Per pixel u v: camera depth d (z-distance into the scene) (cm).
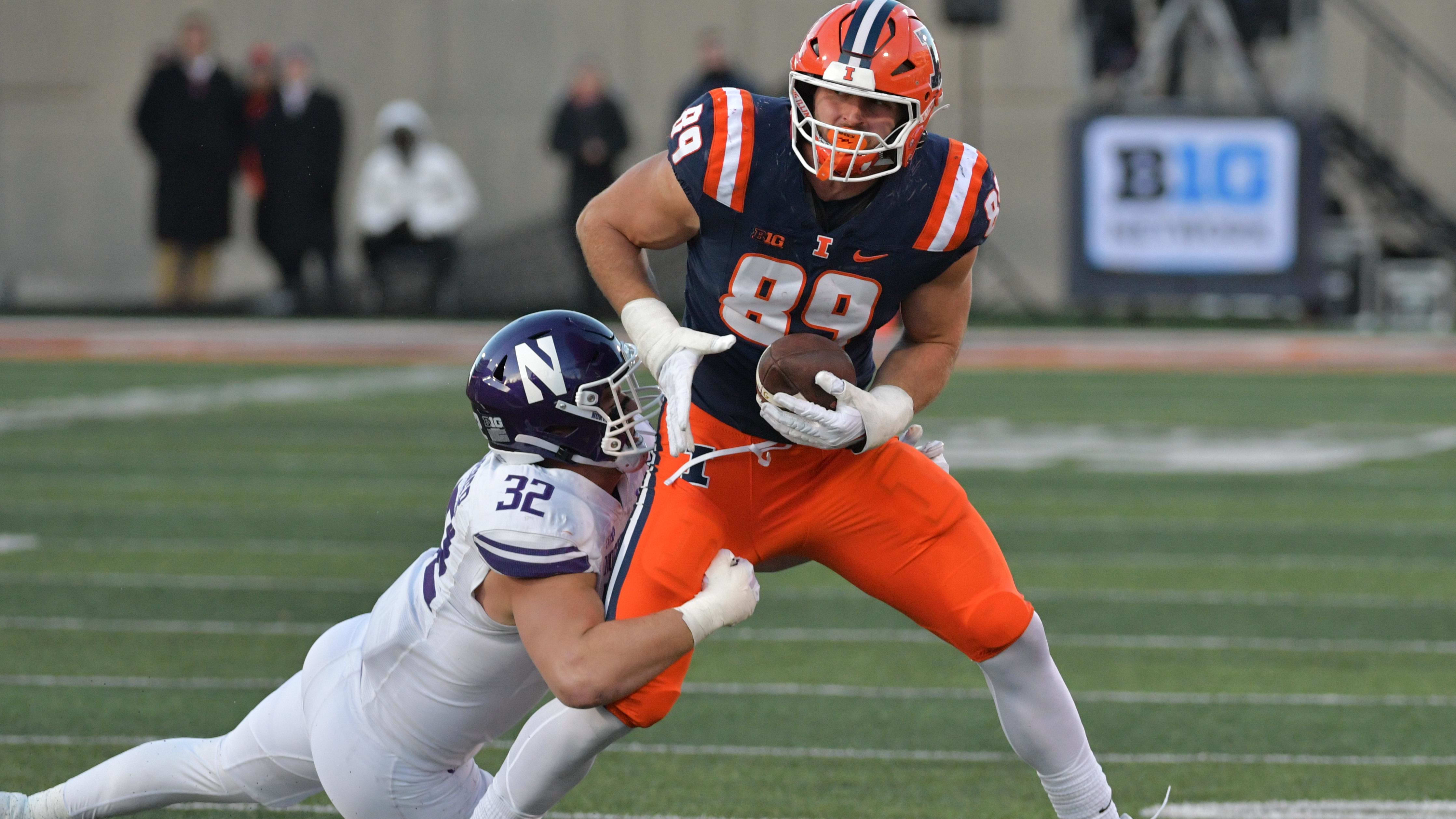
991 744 1573
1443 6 6806
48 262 6744
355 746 1098
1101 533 2608
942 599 1161
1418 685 1773
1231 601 2167
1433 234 6191
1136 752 1540
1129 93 5575
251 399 4181
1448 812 1362
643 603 1095
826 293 1130
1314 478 3122
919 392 1180
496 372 1062
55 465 3184
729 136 1100
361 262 6294
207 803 1173
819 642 1975
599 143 5434
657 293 1181
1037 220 6825
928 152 1120
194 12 6738
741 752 1544
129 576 2252
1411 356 5053
